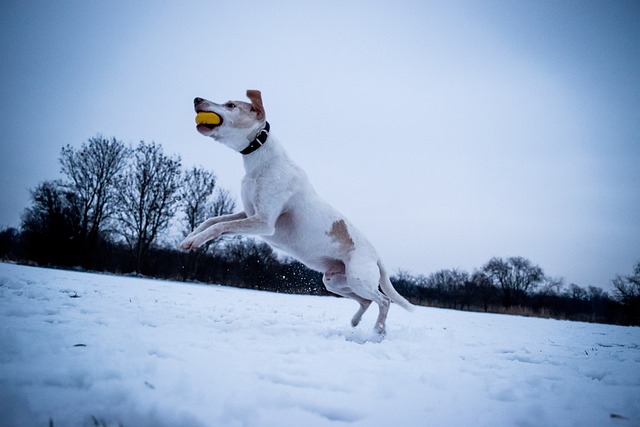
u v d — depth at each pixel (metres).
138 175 30.23
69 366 1.87
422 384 2.33
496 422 1.76
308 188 4.84
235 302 8.31
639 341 7.95
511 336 6.71
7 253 28.30
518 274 48.97
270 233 4.45
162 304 5.76
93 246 28.89
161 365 2.06
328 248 4.85
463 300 47.00
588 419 1.90
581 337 7.88
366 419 1.67
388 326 6.30
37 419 1.31
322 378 2.18
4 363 1.88
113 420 1.34
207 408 1.54
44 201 28.09
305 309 8.46
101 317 3.63
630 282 40.50
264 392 1.76
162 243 30.52
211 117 4.26
